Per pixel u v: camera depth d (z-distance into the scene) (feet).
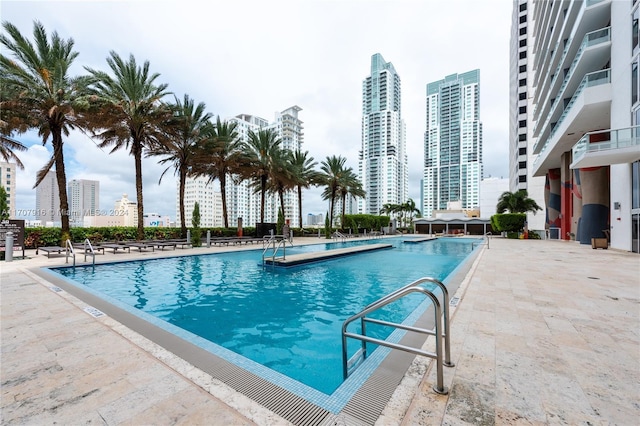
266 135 84.58
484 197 205.67
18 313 14.51
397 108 426.92
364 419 6.38
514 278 23.31
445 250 61.05
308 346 13.11
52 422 6.28
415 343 10.78
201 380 8.23
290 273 31.65
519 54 143.64
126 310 15.52
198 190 228.63
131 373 8.52
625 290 18.94
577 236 68.64
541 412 6.38
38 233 49.01
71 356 9.65
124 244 44.88
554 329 11.80
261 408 6.91
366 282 27.14
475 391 7.28
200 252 45.37
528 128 134.92
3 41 41.98
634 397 6.97
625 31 43.91
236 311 18.48
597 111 51.62
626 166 44.60
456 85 407.85
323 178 104.99
